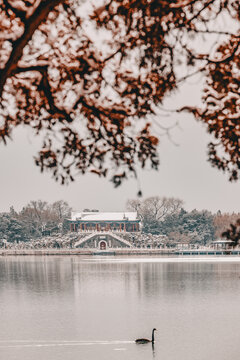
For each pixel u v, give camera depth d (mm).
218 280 126125
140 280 128875
